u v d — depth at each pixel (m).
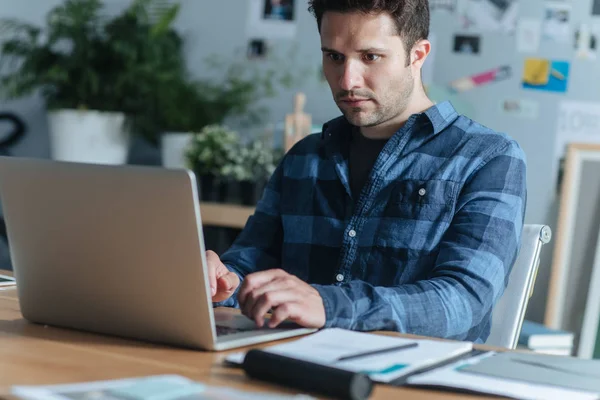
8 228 1.15
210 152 2.91
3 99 3.58
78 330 1.13
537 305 2.81
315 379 0.81
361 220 1.54
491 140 1.51
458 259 1.32
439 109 1.56
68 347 1.01
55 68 3.16
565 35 2.80
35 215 1.10
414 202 1.50
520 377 0.87
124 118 3.24
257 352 0.86
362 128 1.63
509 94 2.86
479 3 2.88
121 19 3.23
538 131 2.83
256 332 1.08
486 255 1.33
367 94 1.50
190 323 1.00
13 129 3.59
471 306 1.25
